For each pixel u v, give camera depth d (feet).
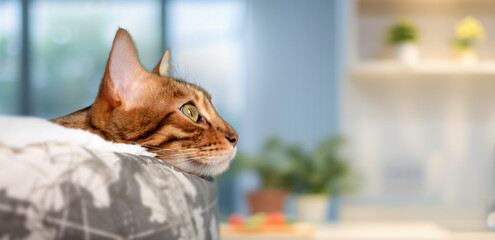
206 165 2.53
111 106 2.21
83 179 1.14
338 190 7.65
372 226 7.14
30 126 1.28
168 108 2.40
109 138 2.20
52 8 12.04
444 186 8.10
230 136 2.67
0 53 11.96
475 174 8.12
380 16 8.18
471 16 8.12
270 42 11.06
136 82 2.31
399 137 8.16
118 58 2.22
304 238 6.10
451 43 7.89
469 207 8.03
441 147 8.14
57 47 12.08
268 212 7.42
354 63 7.42
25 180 1.06
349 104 8.02
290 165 7.57
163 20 11.73
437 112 8.17
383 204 8.01
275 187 7.77
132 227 1.18
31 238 1.04
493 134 8.14
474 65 7.40
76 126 2.17
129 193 1.22
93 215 1.12
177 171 1.54
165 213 1.28
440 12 8.14
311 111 10.93
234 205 11.25
